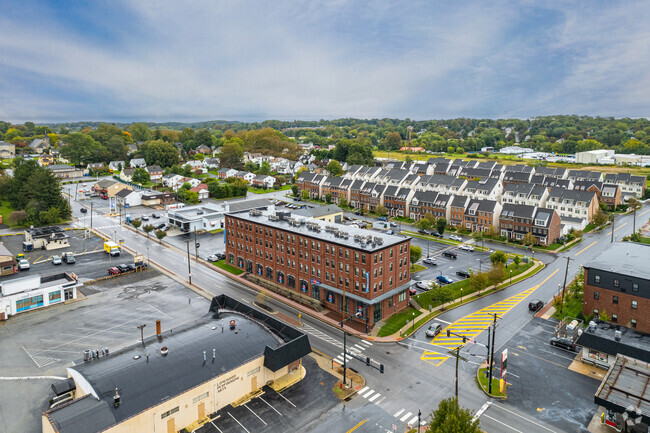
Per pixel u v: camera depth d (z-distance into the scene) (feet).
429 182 589.73
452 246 400.06
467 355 205.16
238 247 329.11
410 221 507.71
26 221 461.78
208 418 159.94
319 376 188.14
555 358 201.16
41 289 257.75
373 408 166.20
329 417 160.76
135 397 146.72
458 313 252.42
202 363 167.84
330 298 258.16
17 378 184.55
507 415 161.07
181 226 446.60
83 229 450.30
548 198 495.82
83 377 155.53
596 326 215.31
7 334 224.94
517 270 324.19
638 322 219.82
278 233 289.74
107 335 222.89
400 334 226.38
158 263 344.28
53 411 137.80
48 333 225.76
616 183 599.98
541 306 257.75
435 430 126.62
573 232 413.80
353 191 591.78
